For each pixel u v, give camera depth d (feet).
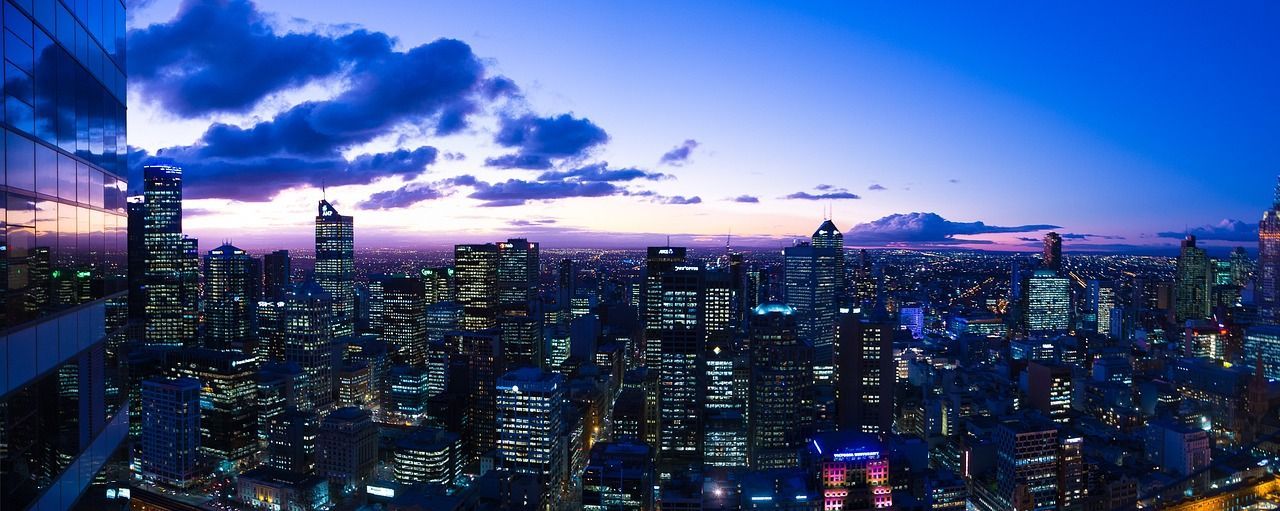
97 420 167.63
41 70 137.28
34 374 135.64
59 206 145.79
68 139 149.89
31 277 134.00
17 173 127.75
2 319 123.75
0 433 124.57
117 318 179.73
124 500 183.11
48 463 143.13
